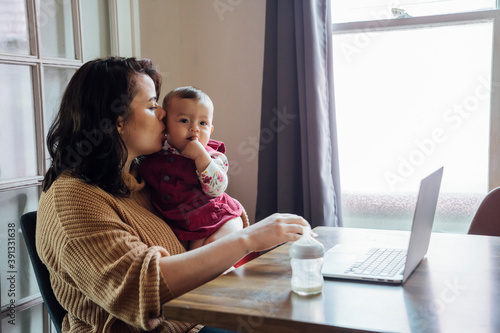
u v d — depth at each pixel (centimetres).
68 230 105
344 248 127
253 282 100
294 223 111
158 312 99
